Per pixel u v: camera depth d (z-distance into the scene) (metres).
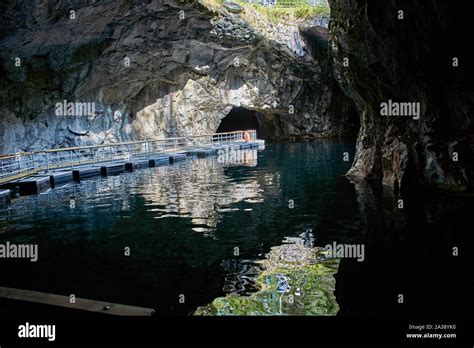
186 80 28.00
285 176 16.14
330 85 34.78
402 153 12.08
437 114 11.32
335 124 37.12
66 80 21.91
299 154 24.12
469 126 10.76
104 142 24.88
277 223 9.23
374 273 6.04
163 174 18.19
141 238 8.56
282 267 6.57
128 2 19.47
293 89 33.16
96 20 19.53
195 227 9.25
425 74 10.90
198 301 5.49
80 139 23.45
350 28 12.96
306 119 35.69
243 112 43.06
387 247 7.13
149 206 11.66
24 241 8.70
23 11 16.08
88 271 6.78
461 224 8.10
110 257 7.45
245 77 30.67
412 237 7.55
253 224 9.26
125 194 13.70
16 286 6.20
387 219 8.87
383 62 12.18
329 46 18.36
